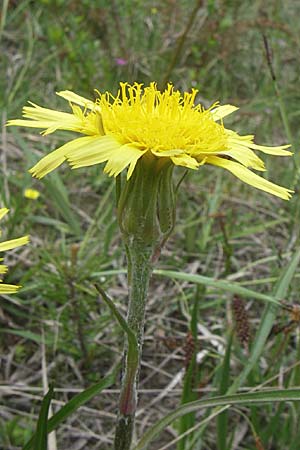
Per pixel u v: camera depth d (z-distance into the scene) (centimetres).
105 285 22
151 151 11
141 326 12
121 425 13
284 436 18
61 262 23
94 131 11
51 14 35
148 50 36
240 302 16
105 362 21
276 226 27
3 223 24
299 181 26
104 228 25
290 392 12
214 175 29
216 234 26
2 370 20
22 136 29
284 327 17
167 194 12
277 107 33
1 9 36
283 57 37
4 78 33
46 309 22
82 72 33
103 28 35
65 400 20
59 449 18
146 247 12
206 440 19
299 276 21
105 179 28
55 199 24
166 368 21
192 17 28
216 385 19
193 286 23
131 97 12
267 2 40
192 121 12
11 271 22
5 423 18
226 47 35
